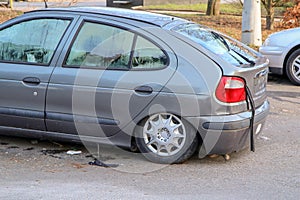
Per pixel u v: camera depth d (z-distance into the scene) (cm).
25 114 597
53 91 583
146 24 583
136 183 517
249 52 640
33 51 603
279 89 1025
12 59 609
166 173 547
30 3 2478
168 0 2739
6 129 614
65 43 592
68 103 581
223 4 2466
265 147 645
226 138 550
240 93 552
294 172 557
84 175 537
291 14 1451
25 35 611
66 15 605
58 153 605
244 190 503
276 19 1805
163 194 489
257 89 591
